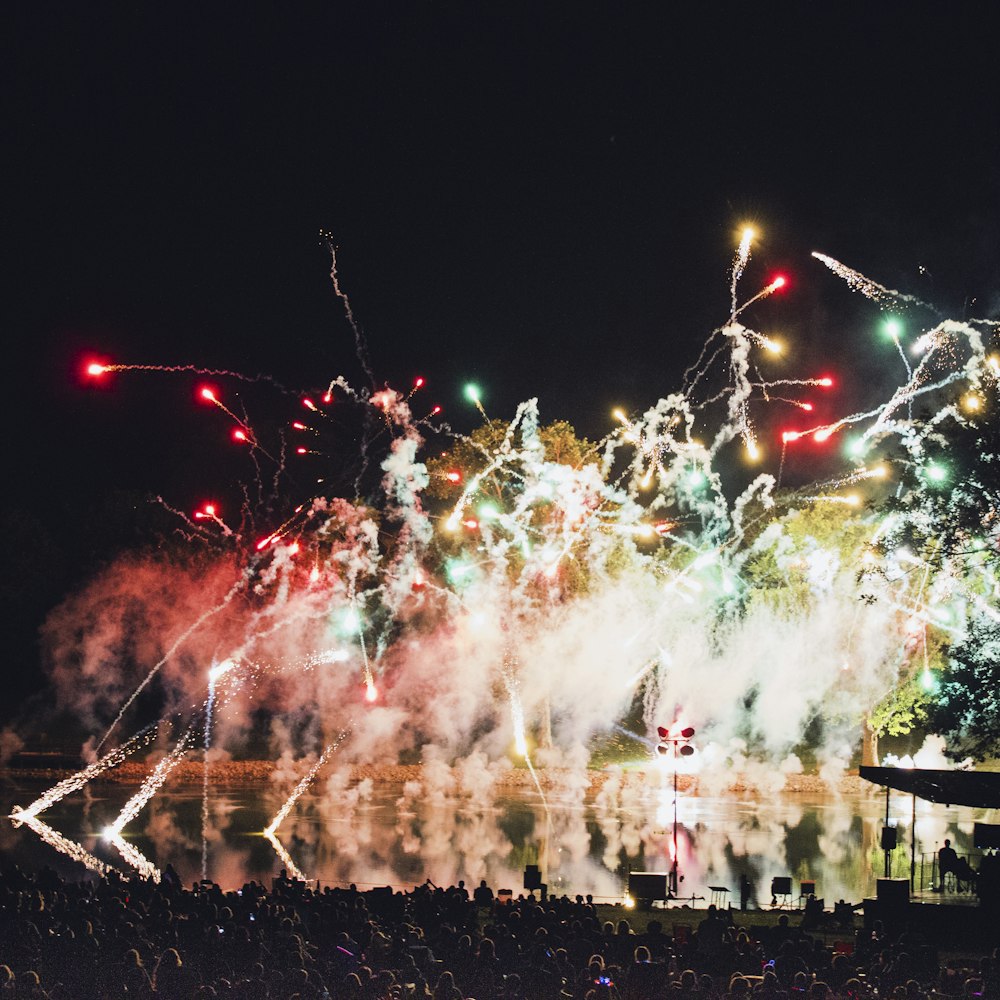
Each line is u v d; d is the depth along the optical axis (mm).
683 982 24344
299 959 24297
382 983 23047
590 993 23094
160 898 31188
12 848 47156
